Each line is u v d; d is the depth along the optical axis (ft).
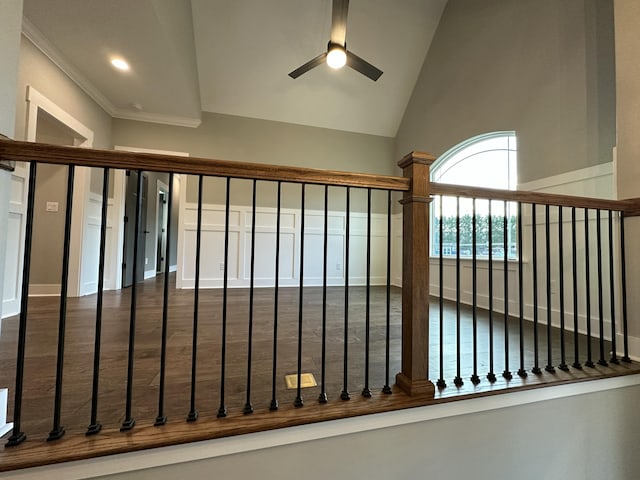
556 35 8.21
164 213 22.47
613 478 4.89
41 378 4.50
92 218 11.84
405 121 15.58
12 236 8.28
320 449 3.59
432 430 3.99
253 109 14.60
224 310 3.70
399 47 13.33
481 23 10.75
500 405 4.28
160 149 13.58
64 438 3.09
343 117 15.57
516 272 9.30
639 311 5.47
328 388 4.33
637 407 5.01
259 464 3.40
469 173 11.66
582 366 5.11
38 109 8.85
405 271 4.33
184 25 10.39
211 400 3.93
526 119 9.04
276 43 12.51
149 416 3.53
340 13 8.64
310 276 15.25
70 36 8.47
